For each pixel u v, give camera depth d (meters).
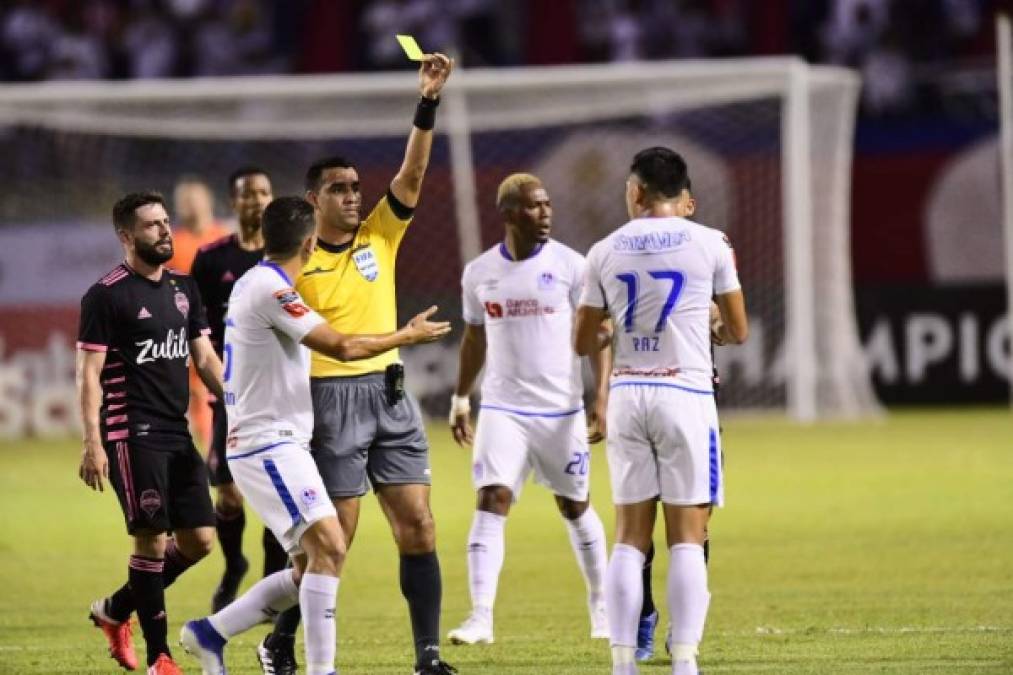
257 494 21.28
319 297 22.70
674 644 20.61
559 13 80.31
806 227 63.94
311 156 69.06
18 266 65.88
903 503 42.03
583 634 26.55
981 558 33.19
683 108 66.06
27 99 62.03
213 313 29.02
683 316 21.06
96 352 23.22
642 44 79.88
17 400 65.69
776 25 79.31
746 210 67.44
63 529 40.69
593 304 21.70
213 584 32.88
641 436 21.09
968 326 70.56
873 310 71.19
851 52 77.69
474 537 26.41
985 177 70.06
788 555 34.22
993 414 67.31
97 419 23.03
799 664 23.09
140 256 23.64
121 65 81.19
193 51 81.19
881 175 70.88
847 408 66.69
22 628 27.91
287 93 61.91
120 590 24.19
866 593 29.42
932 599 28.59
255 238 29.02
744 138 67.50
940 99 74.81
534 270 27.08
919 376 70.88
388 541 38.28
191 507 24.08
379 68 81.25
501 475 26.78
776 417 67.50
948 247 70.50
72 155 67.50
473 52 80.81
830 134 65.25
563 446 26.88
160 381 23.67
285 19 82.25
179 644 26.45
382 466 22.72
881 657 23.47
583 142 67.56
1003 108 64.50
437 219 67.50
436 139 67.69
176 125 64.75
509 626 27.44
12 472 53.28
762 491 45.09
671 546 20.94
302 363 21.50
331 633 21.03
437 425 67.12
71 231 66.31
